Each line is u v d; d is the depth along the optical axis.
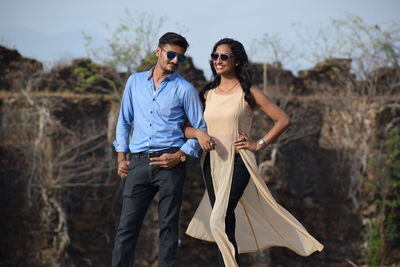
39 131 18.31
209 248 20.05
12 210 18.11
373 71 22.81
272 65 23.14
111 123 19.22
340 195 21.20
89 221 19.03
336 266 20.70
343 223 20.98
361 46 22.89
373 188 20.69
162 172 4.79
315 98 22.09
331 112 21.89
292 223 4.81
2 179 18.14
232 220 4.98
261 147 4.90
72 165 18.77
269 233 5.19
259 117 20.98
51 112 18.58
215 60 4.93
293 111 21.67
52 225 18.14
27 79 19.91
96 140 19.16
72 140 18.47
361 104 21.41
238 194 4.92
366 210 20.77
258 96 4.91
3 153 18.20
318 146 21.75
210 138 4.76
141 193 4.88
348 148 21.28
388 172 20.67
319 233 21.12
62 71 20.44
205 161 5.09
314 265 20.89
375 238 20.52
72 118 18.98
